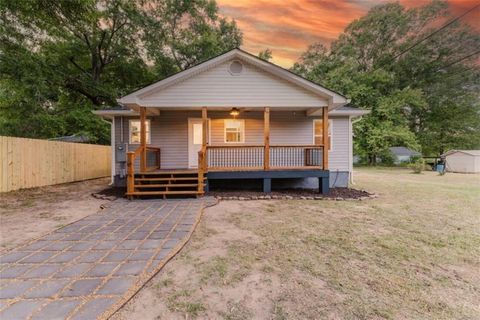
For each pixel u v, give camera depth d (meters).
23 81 11.34
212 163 8.28
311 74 23.69
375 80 21.27
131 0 15.27
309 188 8.84
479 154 17.89
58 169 9.70
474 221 4.82
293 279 2.56
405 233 4.08
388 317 1.99
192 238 3.75
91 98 16.48
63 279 2.44
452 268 2.86
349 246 3.50
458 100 22.91
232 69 7.62
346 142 9.38
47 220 4.70
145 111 7.75
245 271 2.72
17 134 14.06
